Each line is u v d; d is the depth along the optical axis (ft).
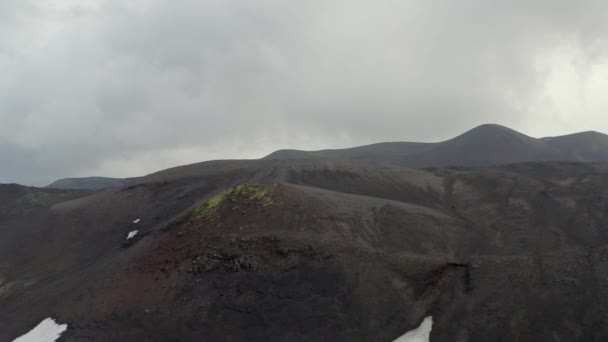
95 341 81.05
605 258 86.58
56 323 90.68
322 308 80.74
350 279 86.43
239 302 84.84
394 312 78.95
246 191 120.88
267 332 77.36
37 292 112.98
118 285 99.45
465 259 93.56
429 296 82.17
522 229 105.60
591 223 104.73
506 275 84.07
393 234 101.50
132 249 118.11
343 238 98.43
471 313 75.97
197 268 95.40
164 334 80.02
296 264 91.97
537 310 73.87
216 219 112.57
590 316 70.79
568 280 80.02
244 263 93.81
